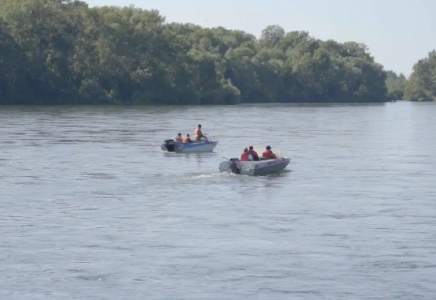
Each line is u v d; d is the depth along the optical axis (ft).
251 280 188.75
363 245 218.18
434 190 304.30
